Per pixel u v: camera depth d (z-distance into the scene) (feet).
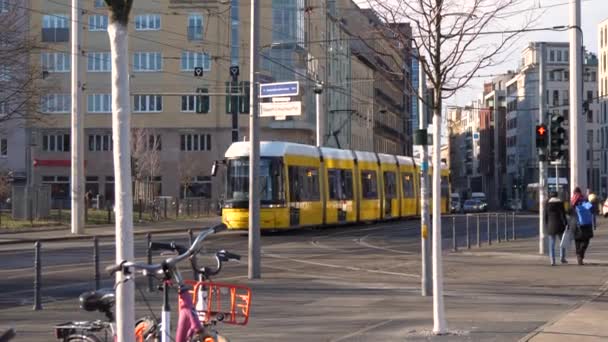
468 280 67.46
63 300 56.03
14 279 69.26
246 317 25.07
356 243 111.96
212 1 227.81
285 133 231.09
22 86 127.54
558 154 92.94
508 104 470.39
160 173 238.68
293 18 217.15
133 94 217.97
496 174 497.87
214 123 237.66
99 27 234.38
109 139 241.55
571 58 94.22
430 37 40.50
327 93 240.53
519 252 95.30
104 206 212.64
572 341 38.14
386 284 64.80
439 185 39.55
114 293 24.17
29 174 238.27
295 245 107.65
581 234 79.92
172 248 24.39
